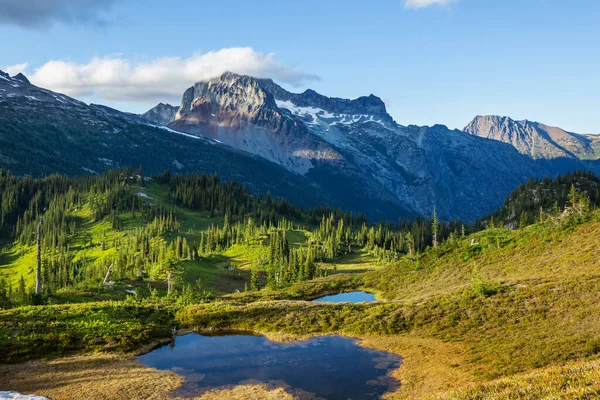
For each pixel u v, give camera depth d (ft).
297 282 407.85
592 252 261.44
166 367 166.30
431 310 211.82
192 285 420.77
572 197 468.34
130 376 156.04
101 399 137.28
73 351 180.65
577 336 148.56
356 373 153.69
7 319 195.72
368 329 203.62
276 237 602.03
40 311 208.74
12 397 136.05
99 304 231.71
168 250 554.05
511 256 311.68
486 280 261.44
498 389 91.25
